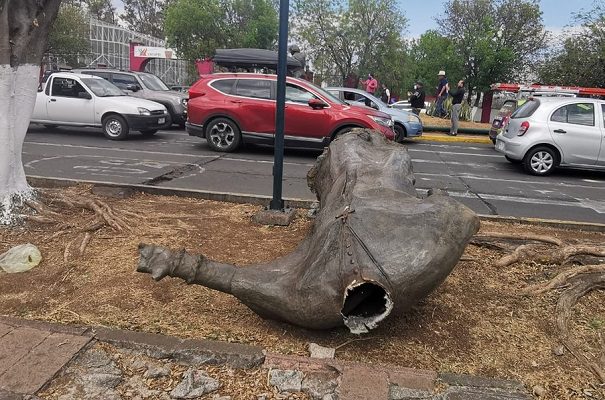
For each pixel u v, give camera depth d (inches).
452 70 1402.6
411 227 135.5
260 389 127.8
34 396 120.9
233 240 229.1
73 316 157.1
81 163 426.0
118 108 572.1
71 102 581.6
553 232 267.6
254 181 386.0
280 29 246.1
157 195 301.4
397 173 172.1
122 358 137.3
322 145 505.4
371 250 131.6
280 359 136.9
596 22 1008.9
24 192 241.1
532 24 1382.9
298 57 692.1
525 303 180.1
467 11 1398.9
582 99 484.7
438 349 148.8
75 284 178.1
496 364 143.3
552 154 479.8
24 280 179.5
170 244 218.2
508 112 684.7
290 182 389.4
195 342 141.9
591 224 275.9
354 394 124.0
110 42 1878.7
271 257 210.7
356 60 1423.5
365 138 220.5
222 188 357.4
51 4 238.7
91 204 248.5
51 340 141.2
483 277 200.7
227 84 523.2
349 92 693.9
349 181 167.8
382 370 133.3
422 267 129.6
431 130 833.5
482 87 1376.7
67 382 126.8
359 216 139.6
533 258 216.2
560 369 142.3
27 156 447.8
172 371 133.6
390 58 1400.1
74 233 223.3
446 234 135.6
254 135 513.0
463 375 135.1
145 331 149.7
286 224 254.8
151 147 534.9
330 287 131.3
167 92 729.0
